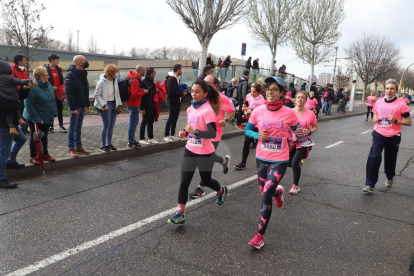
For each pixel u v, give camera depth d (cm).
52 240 326
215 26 1512
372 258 311
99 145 716
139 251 310
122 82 676
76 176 540
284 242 338
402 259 310
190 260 297
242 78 1077
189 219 389
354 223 391
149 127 765
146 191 483
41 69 520
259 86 668
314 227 377
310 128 493
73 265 283
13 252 301
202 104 346
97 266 283
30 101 512
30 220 369
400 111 493
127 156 694
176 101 798
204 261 296
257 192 497
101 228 356
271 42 2167
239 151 804
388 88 500
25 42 1143
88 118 1225
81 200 437
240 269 285
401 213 427
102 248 314
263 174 348
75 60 595
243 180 556
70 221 371
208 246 324
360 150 867
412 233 368
